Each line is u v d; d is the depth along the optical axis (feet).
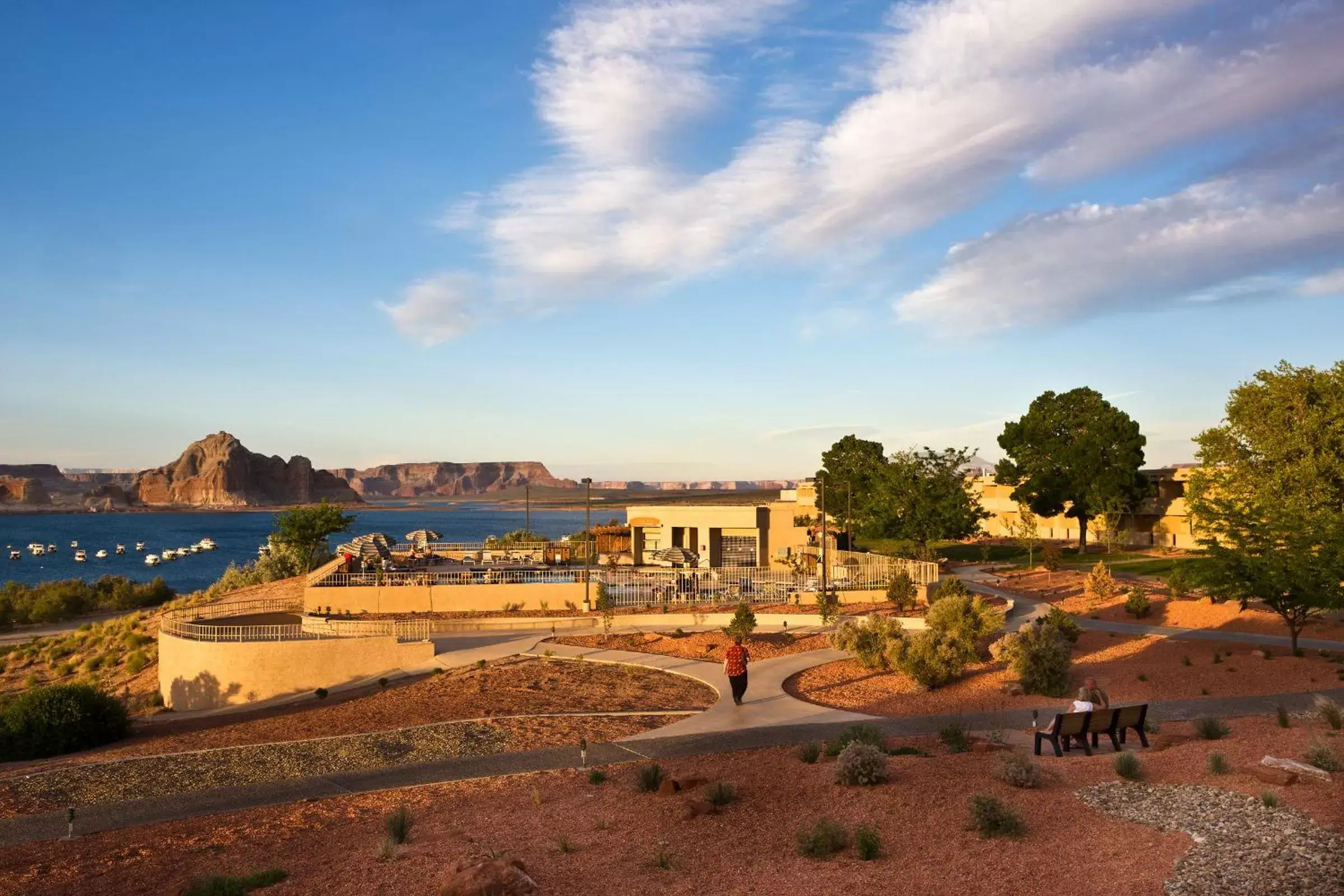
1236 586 78.69
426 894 32.91
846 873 32.63
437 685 83.46
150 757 59.36
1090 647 90.68
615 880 33.68
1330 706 54.29
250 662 97.04
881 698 72.02
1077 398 206.69
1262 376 158.92
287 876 35.94
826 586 125.08
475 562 158.40
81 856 40.57
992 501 267.18
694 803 42.16
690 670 84.94
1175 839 33.32
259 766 56.08
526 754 56.54
